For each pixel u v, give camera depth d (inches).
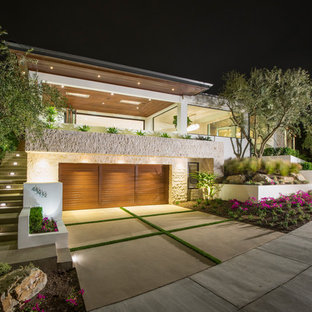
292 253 198.2
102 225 297.1
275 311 117.6
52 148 331.0
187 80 461.4
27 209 225.6
